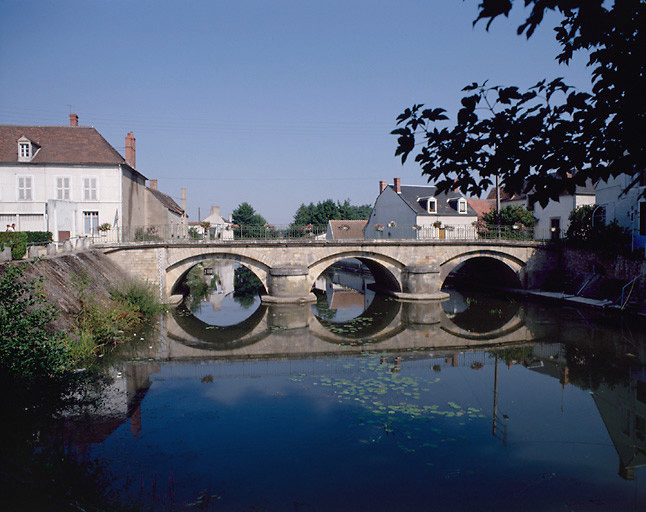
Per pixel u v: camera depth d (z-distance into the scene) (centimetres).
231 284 3766
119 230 2588
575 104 321
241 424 890
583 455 785
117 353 1416
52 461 655
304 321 2095
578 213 2827
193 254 2439
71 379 1055
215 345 1616
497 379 1222
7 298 884
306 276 2617
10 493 524
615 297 2325
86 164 2584
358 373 1255
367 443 814
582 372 1302
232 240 2494
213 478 686
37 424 844
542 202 338
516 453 787
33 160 2536
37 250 1584
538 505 632
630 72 296
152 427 867
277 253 2592
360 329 1947
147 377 1195
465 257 2888
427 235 3616
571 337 1759
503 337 1783
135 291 1955
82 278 1692
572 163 330
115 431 844
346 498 644
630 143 305
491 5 243
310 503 627
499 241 2867
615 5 237
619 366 1366
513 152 340
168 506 605
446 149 369
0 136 2620
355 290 3334
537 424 916
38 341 944
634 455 786
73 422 880
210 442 808
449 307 2494
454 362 1402
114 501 598
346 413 951
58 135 2712
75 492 588
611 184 2605
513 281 3019
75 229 2580
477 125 349
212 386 1127
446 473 718
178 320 2031
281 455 766
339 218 6400
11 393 774
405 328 1973
